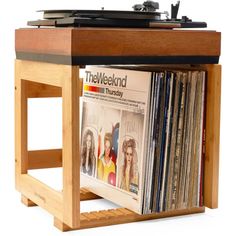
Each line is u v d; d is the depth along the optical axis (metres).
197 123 1.08
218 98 1.08
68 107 0.98
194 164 1.09
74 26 1.00
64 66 0.99
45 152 1.27
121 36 1.00
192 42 1.05
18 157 1.20
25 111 1.19
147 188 1.06
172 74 1.05
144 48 1.01
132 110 1.08
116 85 1.12
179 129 1.07
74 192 0.99
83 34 0.97
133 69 1.10
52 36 1.02
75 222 0.99
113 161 1.13
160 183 1.06
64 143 1.00
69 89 0.98
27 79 1.13
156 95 1.04
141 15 1.04
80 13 1.03
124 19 1.03
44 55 1.05
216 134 1.08
